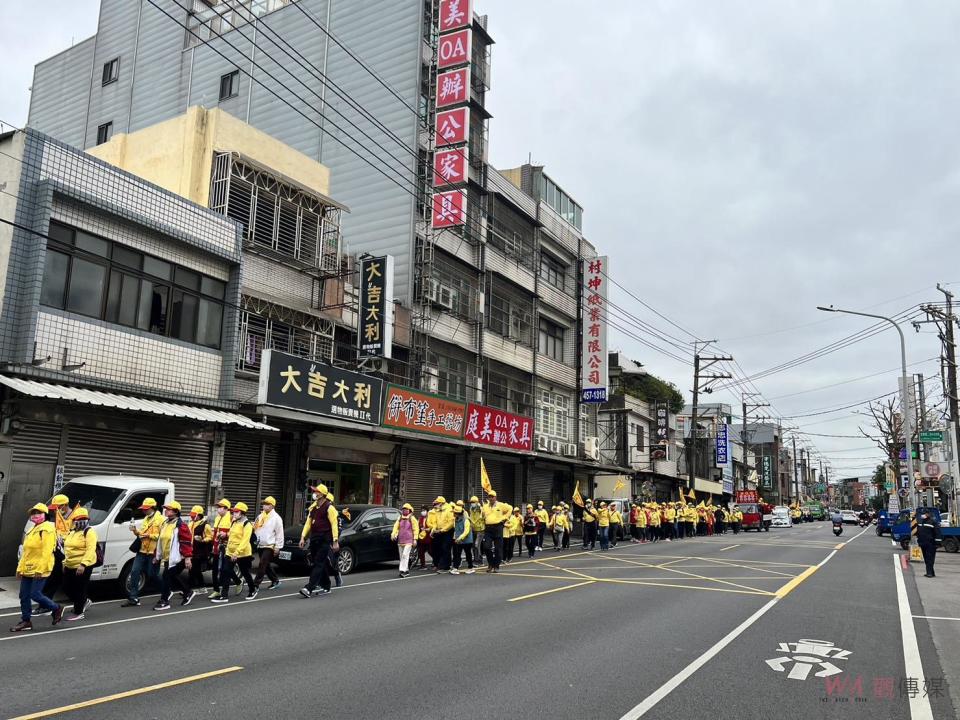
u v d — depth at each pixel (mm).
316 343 20594
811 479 146625
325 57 28969
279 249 20062
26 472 13680
